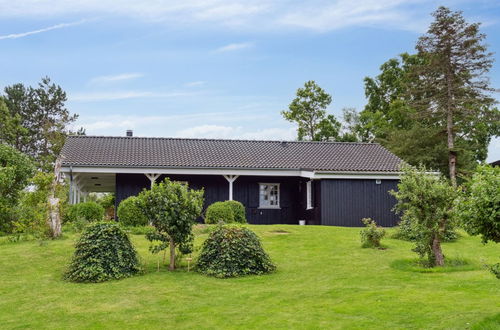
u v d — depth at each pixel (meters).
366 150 26.80
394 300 8.38
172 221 11.26
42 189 15.45
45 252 12.87
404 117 46.34
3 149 19.45
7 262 11.96
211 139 27.45
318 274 10.98
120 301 8.97
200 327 7.41
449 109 37.00
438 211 11.24
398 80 49.50
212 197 23.33
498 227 6.74
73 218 18.78
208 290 9.69
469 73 36.97
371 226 14.41
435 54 37.53
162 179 22.98
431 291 8.98
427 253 11.96
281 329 7.14
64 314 8.23
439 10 37.50
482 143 47.12
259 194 24.05
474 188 6.93
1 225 18.64
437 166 38.97
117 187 22.48
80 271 10.59
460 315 7.27
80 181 26.62
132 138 26.56
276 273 11.18
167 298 9.12
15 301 9.05
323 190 21.47
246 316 7.88
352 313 7.77
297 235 16.09
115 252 11.00
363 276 10.64
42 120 47.41
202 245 11.89
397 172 21.58
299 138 48.62
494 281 9.59
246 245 11.30
